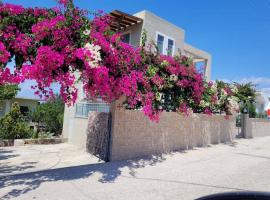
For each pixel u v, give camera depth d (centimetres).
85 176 744
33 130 1809
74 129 1555
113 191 627
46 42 676
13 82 646
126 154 970
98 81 705
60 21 670
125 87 785
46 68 639
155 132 1066
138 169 833
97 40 702
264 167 921
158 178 741
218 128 1464
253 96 1830
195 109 1303
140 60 884
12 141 1550
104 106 1221
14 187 636
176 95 1109
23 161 1076
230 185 693
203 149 1238
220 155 1113
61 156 1172
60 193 601
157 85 949
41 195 584
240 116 1883
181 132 1191
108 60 739
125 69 803
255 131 1983
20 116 1759
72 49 673
